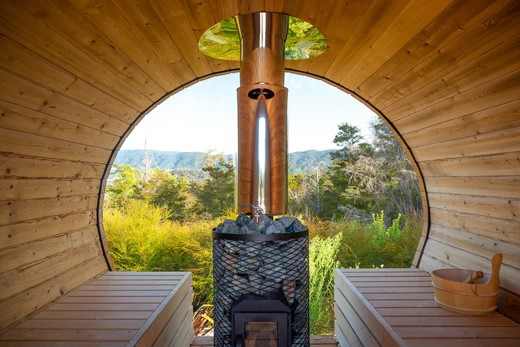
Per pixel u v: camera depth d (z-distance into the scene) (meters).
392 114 2.27
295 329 1.44
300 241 1.46
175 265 4.82
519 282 1.56
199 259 4.72
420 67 1.67
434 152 2.16
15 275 1.59
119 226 4.90
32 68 1.35
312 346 2.34
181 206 6.70
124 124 2.27
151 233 4.89
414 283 2.10
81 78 1.61
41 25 1.21
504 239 1.70
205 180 7.11
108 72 1.71
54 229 1.93
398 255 4.92
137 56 1.71
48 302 1.80
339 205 7.05
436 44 1.46
